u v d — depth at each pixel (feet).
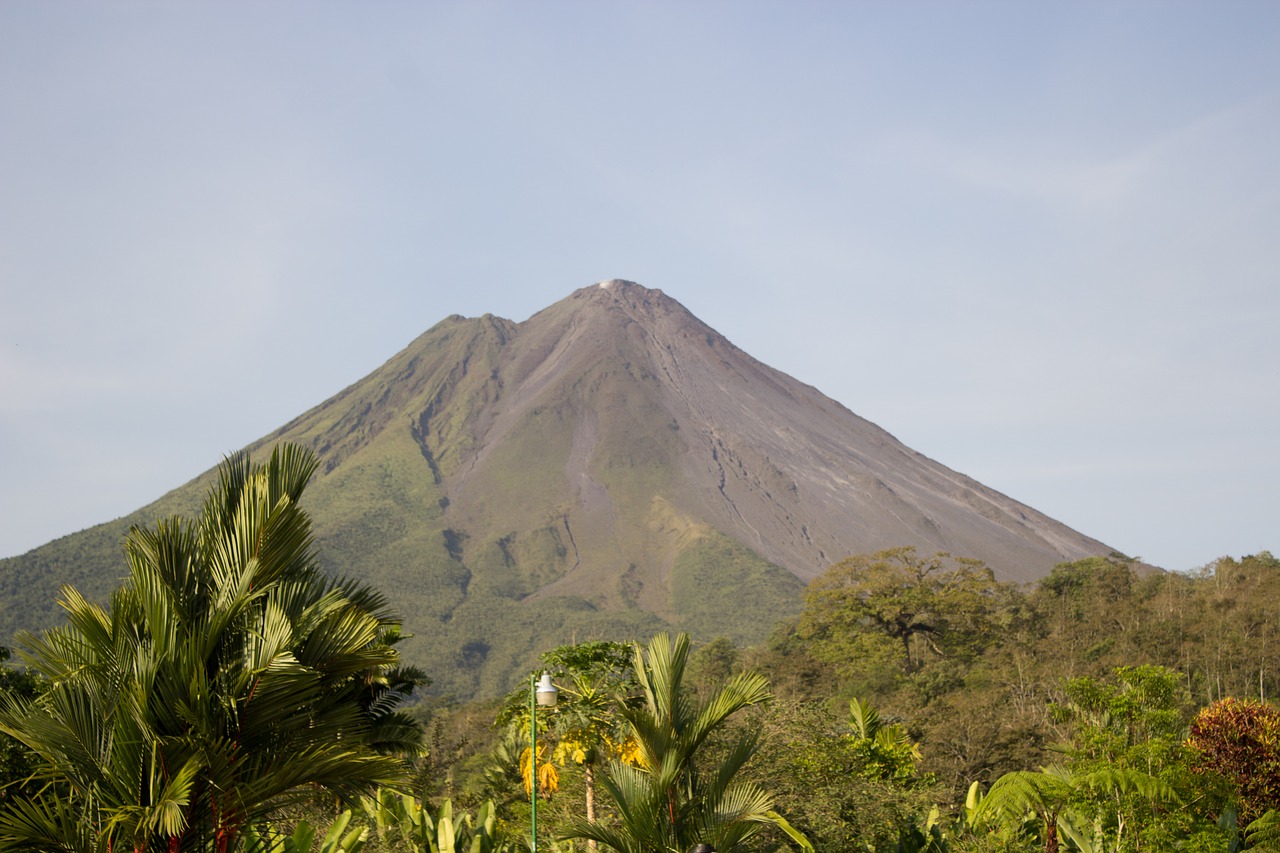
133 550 37.42
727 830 45.65
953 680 295.69
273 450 38.91
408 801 63.62
